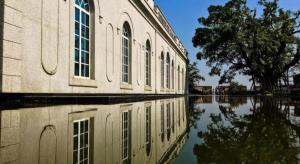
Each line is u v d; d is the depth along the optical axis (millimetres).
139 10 21281
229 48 42312
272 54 42438
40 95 9461
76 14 12227
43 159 2893
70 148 3453
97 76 13750
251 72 45094
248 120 7781
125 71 18969
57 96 10156
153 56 26859
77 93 11852
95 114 7285
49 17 9992
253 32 41312
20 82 8484
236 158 3252
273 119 7949
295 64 44594
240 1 41281
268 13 41938
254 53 41188
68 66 11250
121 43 17375
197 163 3027
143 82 23062
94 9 13469
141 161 3070
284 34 41250
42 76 9586
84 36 12984
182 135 5199
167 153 3557
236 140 4539
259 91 47812
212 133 5398
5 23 7914
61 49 10758
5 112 6711
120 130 5215
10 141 3699
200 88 77188
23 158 2902
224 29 40188
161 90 30797
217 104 18594
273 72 44969
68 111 7602
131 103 13680
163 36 31922
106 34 14930
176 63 43625
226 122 7422
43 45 9641
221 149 3791
